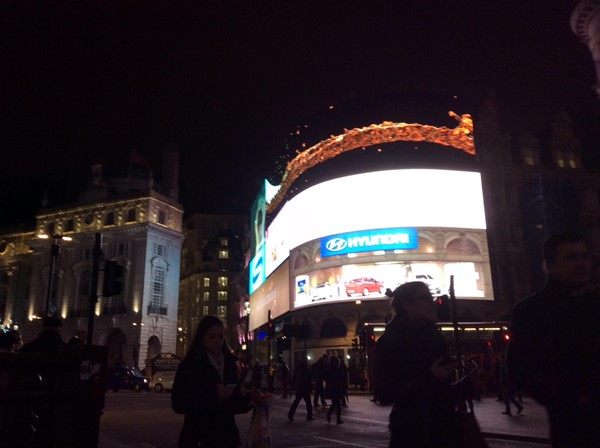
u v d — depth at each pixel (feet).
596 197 134.72
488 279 123.34
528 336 9.70
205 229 357.41
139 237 218.38
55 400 13.75
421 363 10.30
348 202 132.36
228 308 318.86
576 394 9.04
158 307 215.10
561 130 142.51
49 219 240.12
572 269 9.82
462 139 134.92
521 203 132.98
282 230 160.04
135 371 143.74
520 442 35.53
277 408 68.59
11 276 254.27
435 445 9.94
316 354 133.69
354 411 61.67
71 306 220.02
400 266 123.75
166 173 247.29
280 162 169.78
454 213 127.13
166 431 45.37
